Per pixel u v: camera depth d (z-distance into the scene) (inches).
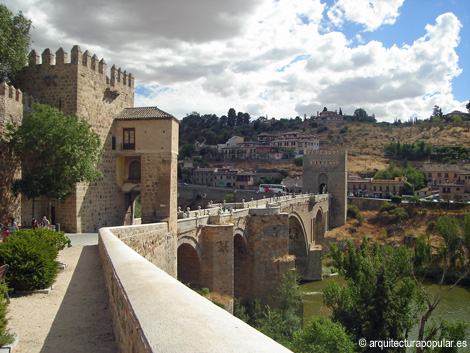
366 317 1477.6
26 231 733.3
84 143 1241.4
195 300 233.9
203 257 1635.1
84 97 1364.4
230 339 160.4
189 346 155.3
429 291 2436.0
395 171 5787.4
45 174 1202.6
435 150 6919.3
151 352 161.9
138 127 1475.1
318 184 4136.3
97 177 1354.6
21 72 1398.9
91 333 408.2
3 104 1175.0
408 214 3900.1
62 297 546.9
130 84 1658.5
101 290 580.4
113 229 842.8
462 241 2731.3
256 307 1861.5
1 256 571.5
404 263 1648.6
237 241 2080.5
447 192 4800.7
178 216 1616.6
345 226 4005.9
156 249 1104.2
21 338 395.5
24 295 556.4
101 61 1464.1
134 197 1660.9
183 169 6392.7
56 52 1358.3
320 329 1301.7
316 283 2913.4
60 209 1333.7
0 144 1156.5
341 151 4033.0
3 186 1173.7
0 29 1256.2
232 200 4699.8
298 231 3053.6
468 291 2448.3
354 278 1820.9
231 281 1668.3
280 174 5999.0
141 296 256.2
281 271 2068.2
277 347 152.3
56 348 368.2
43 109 1242.0
